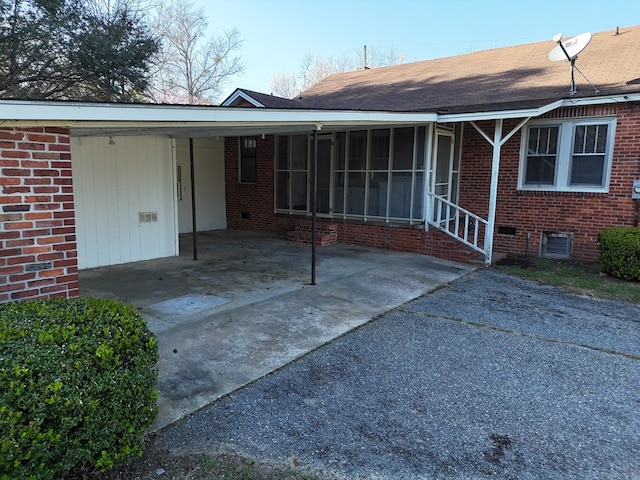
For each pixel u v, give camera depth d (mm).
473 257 8172
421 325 4758
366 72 14461
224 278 6648
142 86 13664
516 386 3420
